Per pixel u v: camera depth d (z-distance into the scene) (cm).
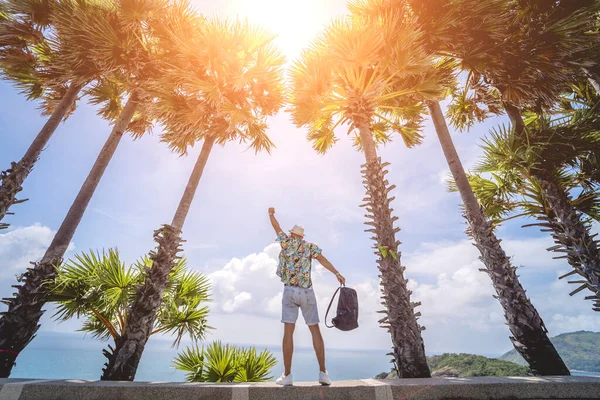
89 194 589
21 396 278
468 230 605
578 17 552
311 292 330
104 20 607
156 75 682
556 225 568
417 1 655
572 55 585
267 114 777
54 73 709
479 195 712
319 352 313
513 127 600
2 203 511
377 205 545
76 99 784
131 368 442
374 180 569
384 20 631
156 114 709
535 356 446
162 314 566
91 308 530
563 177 609
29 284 484
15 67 691
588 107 637
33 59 704
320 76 620
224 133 737
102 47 618
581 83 711
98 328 579
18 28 654
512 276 511
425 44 651
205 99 669
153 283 501
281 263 350
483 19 602
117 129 664
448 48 661
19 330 457
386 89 723
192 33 672
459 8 612
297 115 730
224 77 659
